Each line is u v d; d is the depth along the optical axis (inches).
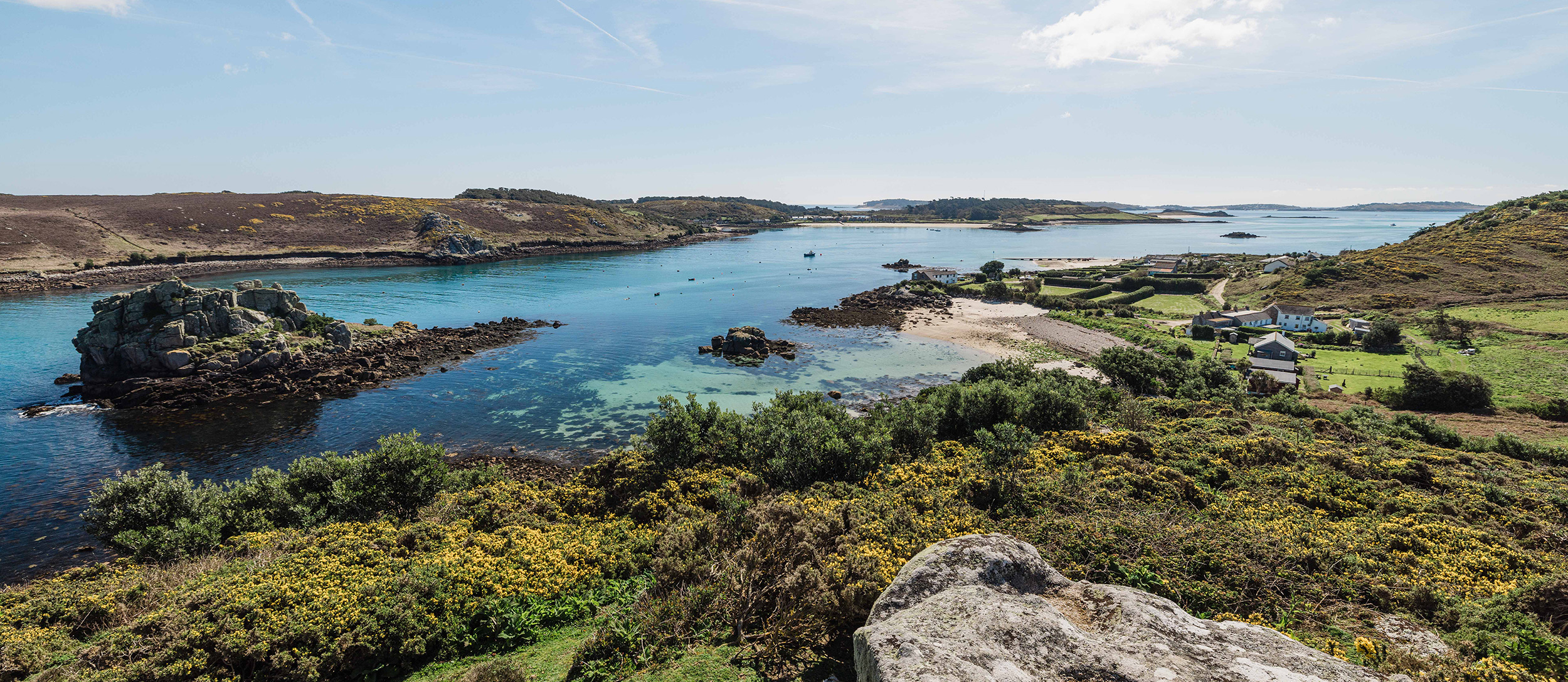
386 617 756.0
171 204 7504.9
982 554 522.6
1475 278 4936.0
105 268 5664.4
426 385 2817.4
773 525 919.7
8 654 697.0
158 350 2647.6
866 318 4448.8
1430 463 1537.9
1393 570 870.4
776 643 648.4
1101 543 893.8
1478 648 645.9
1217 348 3575.3
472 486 1550.2
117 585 916.0
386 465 1327.5
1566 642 608.7
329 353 3102.9
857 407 2610.7
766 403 2655.0
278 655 685.9
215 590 810.8
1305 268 5644.7
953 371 3147.1
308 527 1200.2
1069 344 3708.2
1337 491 1262.3
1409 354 3390.7
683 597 774.5
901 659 371.9
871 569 738.8
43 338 3422.7
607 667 664.4
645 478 1409.9
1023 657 373.4
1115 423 1839.3
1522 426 2260.1
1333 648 647.8
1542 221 6122.1
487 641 794.8
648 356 3378.4
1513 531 1090.7
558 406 2566.4
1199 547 888.9
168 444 2135.8
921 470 1382.9
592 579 934.4
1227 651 371.2
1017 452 1311.5
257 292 3073.3
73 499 1743.4
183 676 653.9
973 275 6579.7
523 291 5438.0
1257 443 1526.8
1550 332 3521.2
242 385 2679.6
